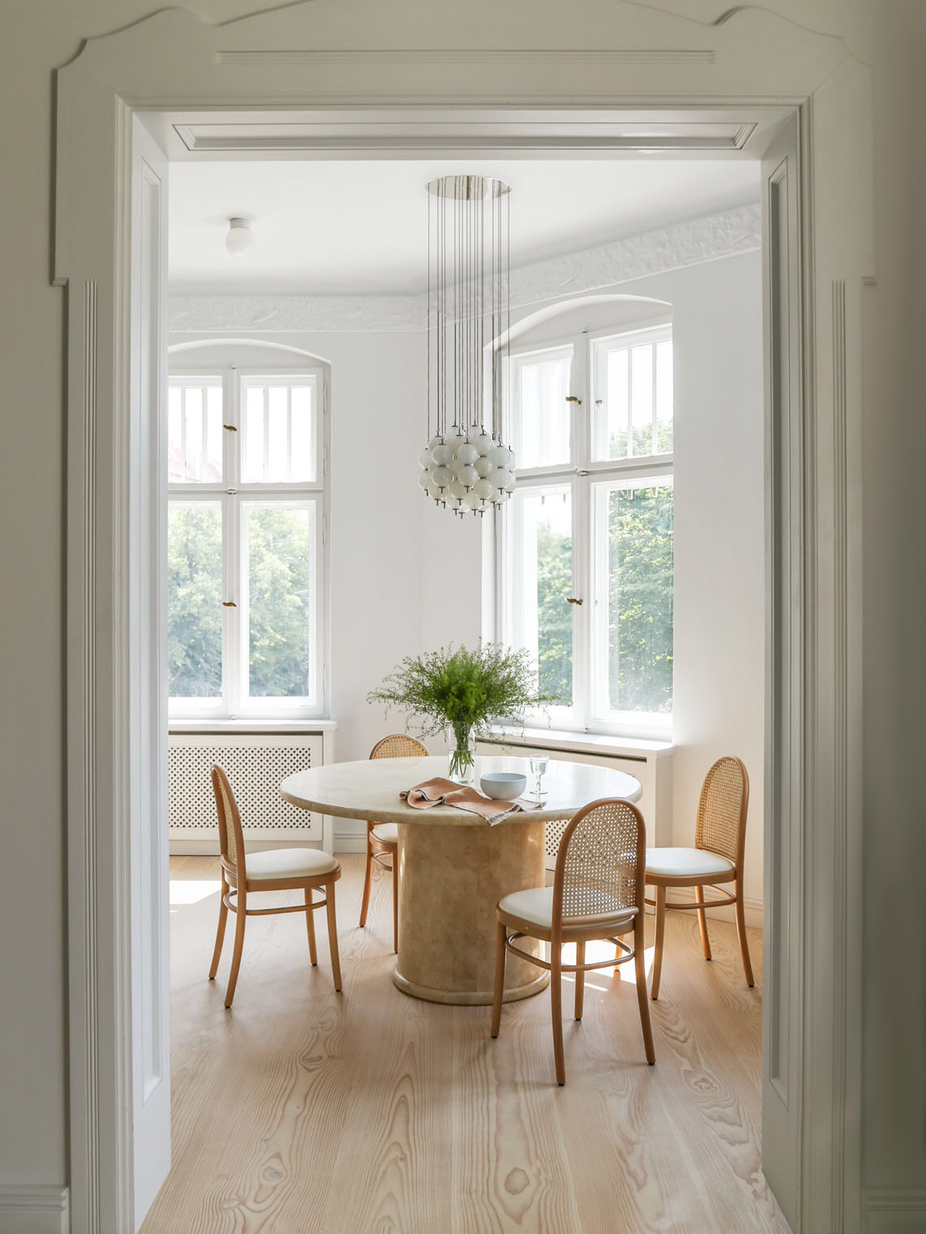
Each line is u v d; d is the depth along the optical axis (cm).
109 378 232
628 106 239
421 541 627
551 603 596
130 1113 235
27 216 235
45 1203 231
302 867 388
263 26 238
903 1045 240
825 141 237
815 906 234
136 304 244
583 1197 251
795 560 241
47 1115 236
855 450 236
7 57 236
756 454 489
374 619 630
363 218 508
